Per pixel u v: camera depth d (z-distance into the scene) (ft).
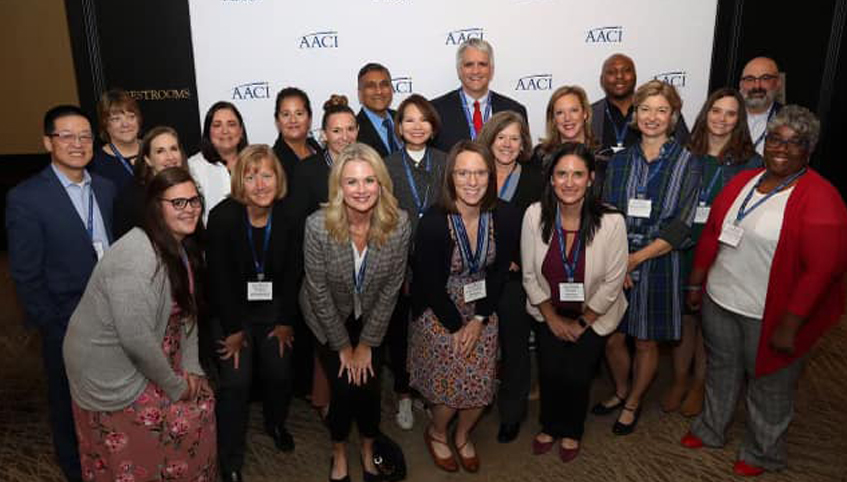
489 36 13.42
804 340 7.60
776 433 8.24
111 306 5.90
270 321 8.48
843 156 15.21
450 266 7.74
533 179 9.17
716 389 8.85
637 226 8.85
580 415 8.77
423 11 13.26
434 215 7.61
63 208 7.43
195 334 7.14
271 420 9.18
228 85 13.43
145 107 13.43
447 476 8.66
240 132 10.12
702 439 9.17
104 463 6.54
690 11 13.38
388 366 11.48
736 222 7.74
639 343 9.34
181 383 6.53
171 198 6.10
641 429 9.74
